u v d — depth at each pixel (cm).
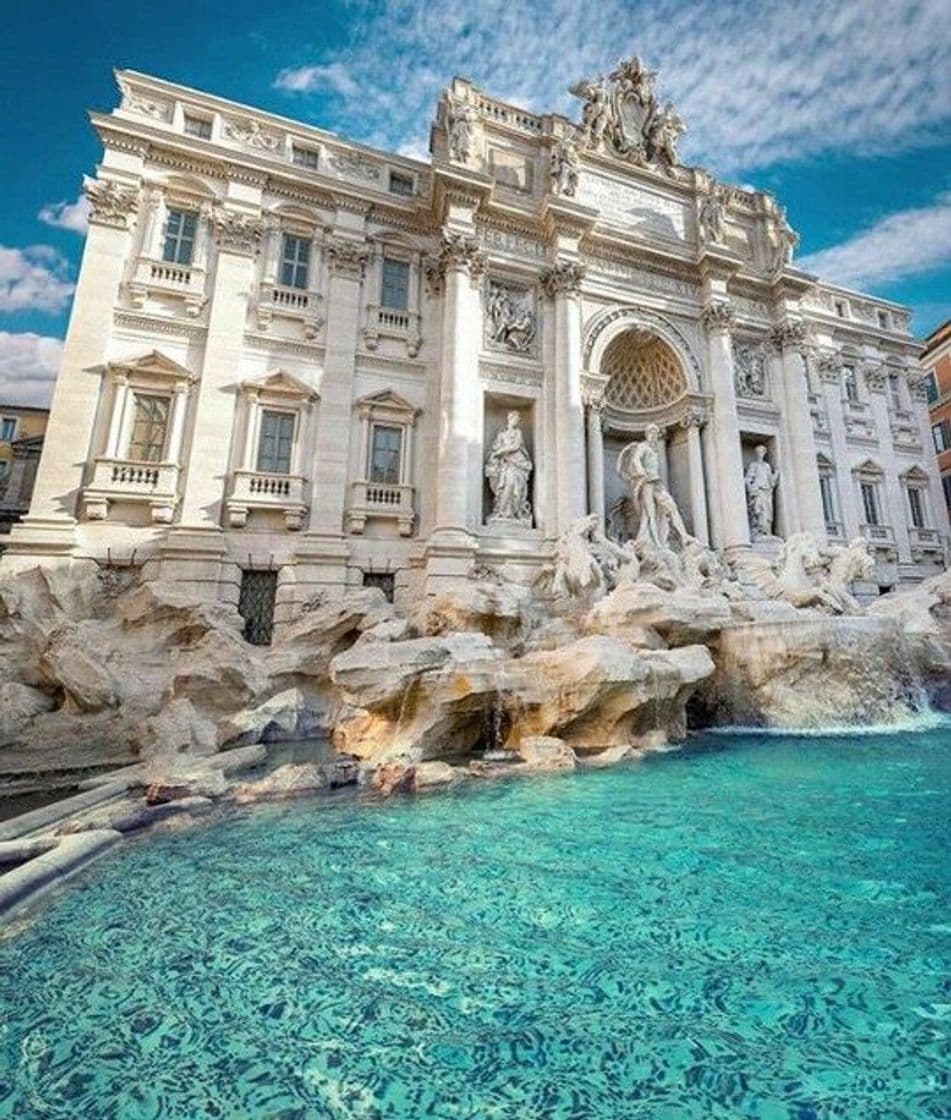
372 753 1147
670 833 693
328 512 2075
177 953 454
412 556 2131
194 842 693
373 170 2467
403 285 2428
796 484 2792
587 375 2462
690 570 2036
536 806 816
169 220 2125
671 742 1269
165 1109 299
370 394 2216
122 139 2055
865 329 3425
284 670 1617
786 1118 279
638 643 1456
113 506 1859
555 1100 299
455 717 1166
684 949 439
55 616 1642
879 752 1141
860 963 409
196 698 1458
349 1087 313
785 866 583
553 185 2525
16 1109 299
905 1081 300
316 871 606
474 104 2584
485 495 2366
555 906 517
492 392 2366
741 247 3044
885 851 615
